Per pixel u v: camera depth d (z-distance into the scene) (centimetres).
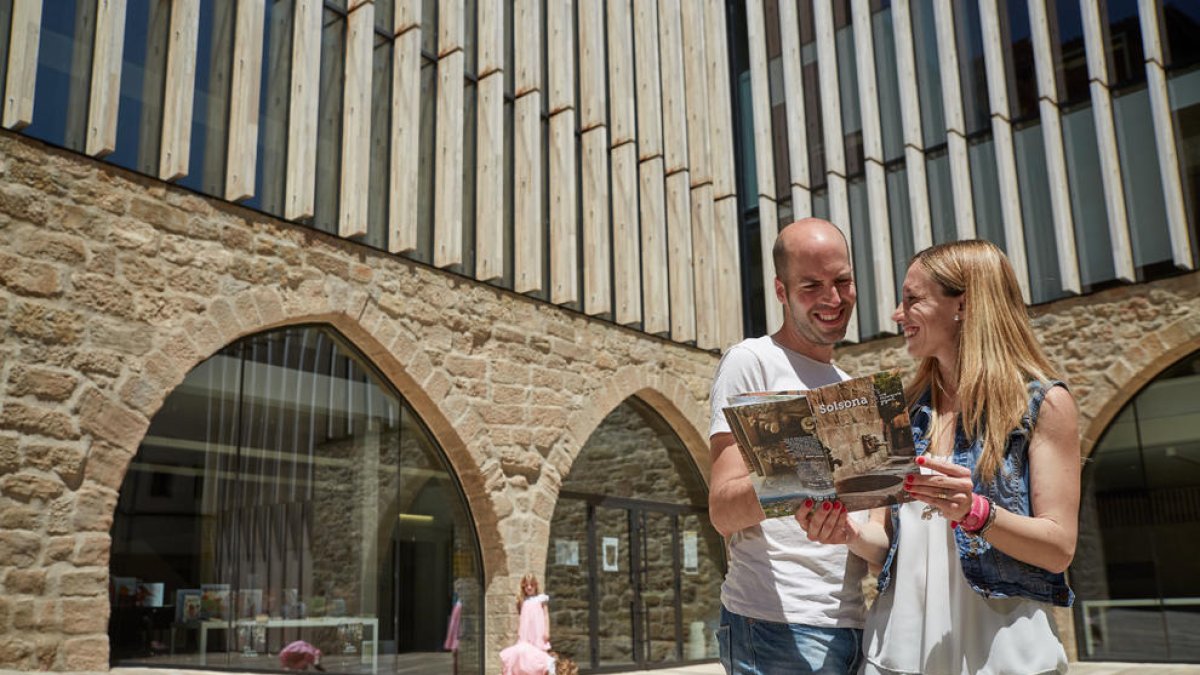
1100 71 1191
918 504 220
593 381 1142
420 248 1009
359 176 928
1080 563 1182
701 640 1276
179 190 802
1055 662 194
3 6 732
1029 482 202
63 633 679
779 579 246
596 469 1185
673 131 1320
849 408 193
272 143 891
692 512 1306
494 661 994
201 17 855
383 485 959
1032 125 1244
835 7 1437
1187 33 1152
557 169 1140
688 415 1263
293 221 878
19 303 695
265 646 835
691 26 1394
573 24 1239
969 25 1313
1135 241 1158
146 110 802
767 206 1398
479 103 1085
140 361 754
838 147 1370
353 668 900
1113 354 1152
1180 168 1138
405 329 955
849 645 243
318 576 888
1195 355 1127
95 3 782
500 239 1052
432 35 1063
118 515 750
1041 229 1223
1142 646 1123
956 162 1270
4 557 660
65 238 726
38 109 734
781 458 203
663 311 1244
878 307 1309
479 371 1017
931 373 234
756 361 254
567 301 1108
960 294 220
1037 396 202
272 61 906
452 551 1008
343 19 972
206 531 808
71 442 707
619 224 1227
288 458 884
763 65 1447
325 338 938
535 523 1042
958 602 204
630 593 1195
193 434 813
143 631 752
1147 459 1151
